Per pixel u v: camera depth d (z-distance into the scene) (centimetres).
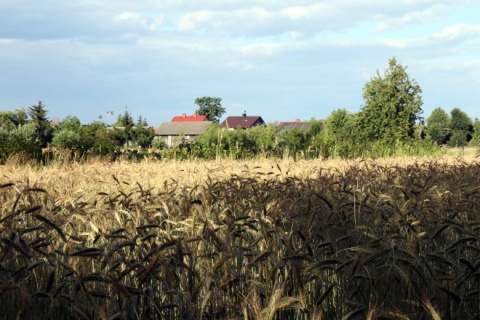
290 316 370
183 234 456
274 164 1579
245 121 13112
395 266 353
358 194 610
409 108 4562
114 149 2312
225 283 356
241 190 636
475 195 579
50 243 379
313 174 1130
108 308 360
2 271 352
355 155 3095
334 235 496
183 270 384
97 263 426
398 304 380
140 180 953
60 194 689
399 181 841
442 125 9394
